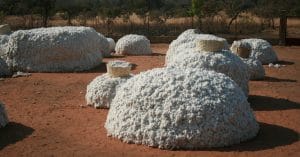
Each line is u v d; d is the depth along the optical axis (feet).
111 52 59.31
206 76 24.21
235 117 22.86
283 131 24.80
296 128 25.32
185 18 104.12
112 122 24.14
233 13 98.63
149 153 21.50
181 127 22.13
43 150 22.20
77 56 45.37
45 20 89.15
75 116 28.22
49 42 44.78
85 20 95.40
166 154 21.38
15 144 23.11
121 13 101.96
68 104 31.45
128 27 89.66
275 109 29.60
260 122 26.58
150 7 132.77
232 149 22.02
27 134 24.63
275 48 65.67
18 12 103.04
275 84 38.78
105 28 89.20
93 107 30.53
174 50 44.11
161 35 80.79
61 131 25.13
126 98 23.82
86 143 23.09
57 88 36.91
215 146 22.18
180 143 21.95
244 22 93.56
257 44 51.11
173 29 86.58
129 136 22.94
